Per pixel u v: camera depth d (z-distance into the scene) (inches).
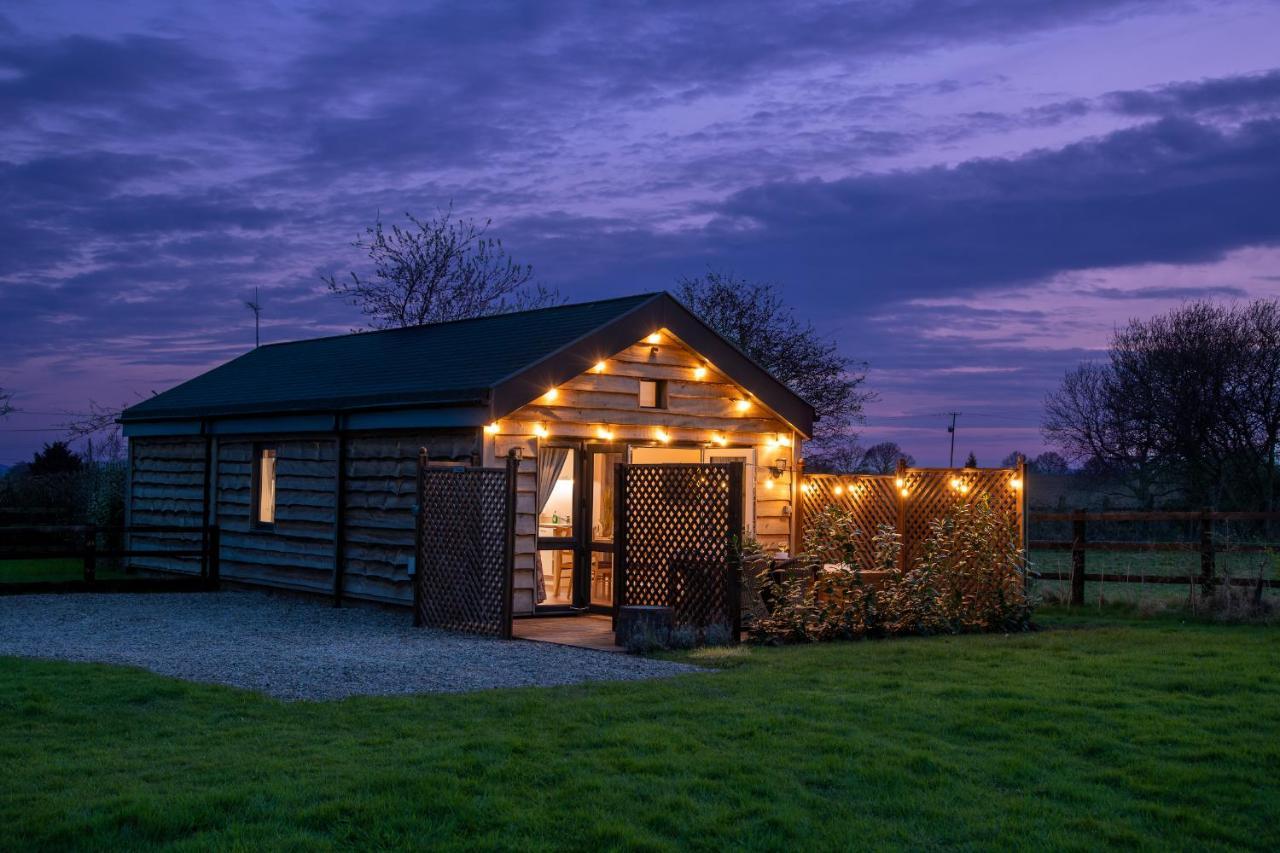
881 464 1275.8
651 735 258.5
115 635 456.1
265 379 706.2
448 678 346.9
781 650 412.5
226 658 385.4
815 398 1135.0
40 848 187.5
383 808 205.3
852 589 454.9
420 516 502.3
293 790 214.5
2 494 1080.8
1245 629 483.2
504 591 453.1
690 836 198.8
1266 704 300.4
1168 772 236.5
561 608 530.3
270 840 190.1
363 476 572.4
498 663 380.5
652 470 472.1
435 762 234.1
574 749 249.1
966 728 271.1
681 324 571.8
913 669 357.7
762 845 195.2
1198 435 1156.5
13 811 202.4
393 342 685.9
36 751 245.0
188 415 693.3
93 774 227.3
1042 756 249.3
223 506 682.8
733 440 598.2
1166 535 1047.6
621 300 578.6
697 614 453.7
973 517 499.2
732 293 1128.8
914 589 472.7
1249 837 202.7
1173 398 1171.3
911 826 206.2
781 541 612.7
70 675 331.9
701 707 290.4
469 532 476.1
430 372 560.4
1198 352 1157.7
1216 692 319.6
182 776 225.3
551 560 570.6
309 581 606.5
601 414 546.0
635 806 210.7
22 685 314.7
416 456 537.6
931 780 230.5
